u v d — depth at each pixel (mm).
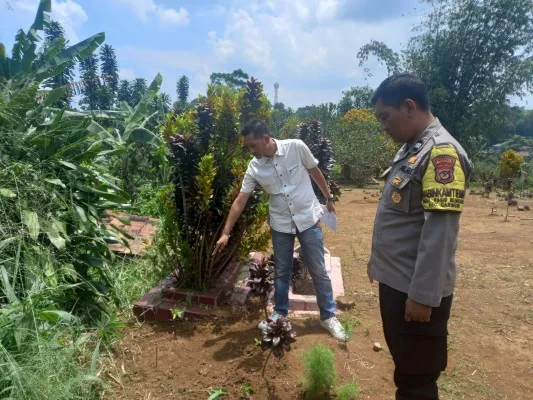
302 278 4777
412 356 2062
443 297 2006
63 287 2979
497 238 7266
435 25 20719
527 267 5684
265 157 3424
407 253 2025
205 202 3711
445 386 3061
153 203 7832
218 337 3371
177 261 3975
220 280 4191
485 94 20234
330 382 2609
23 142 3402
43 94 3920
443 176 1815
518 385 3131
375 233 2211
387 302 2117
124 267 4594
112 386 2764
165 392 2740
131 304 3844
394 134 2062
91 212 3521
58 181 3330
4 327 2430
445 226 1802
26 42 4449
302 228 3455
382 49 23000
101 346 3117
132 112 6930
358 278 5090
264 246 4113
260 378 2830
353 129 17828
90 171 3551
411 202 1990
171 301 3814
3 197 3135
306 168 3609
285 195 3439
